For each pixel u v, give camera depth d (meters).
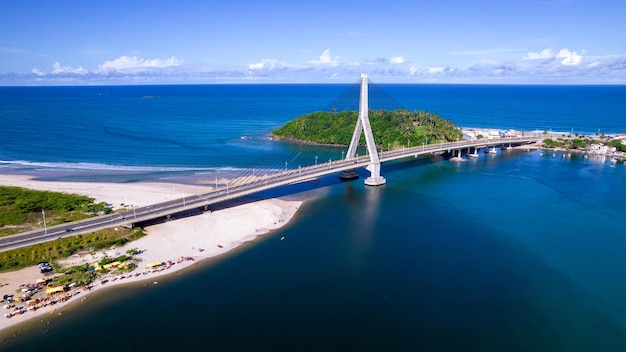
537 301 58.88
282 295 59.75
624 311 56.78
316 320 54.09
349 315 55.22
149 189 112.56
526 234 82.12
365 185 120.56
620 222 88.75
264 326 52.78
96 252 71.69
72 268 64.88
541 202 103.12
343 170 118.81
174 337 50.50
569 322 54.34
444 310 56.47
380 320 54.25
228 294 59.84
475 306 57.47
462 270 67.38
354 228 85.50
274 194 110.00
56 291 58.56
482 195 109.75
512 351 48.97
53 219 86.44
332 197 108.19
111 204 97.69
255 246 76.19
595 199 105.19
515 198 106.88
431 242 78.25
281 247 75.81
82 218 86.62
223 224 86.44
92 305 56.66
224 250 74.25
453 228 85.38
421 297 59.53
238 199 104.25
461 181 125.44
